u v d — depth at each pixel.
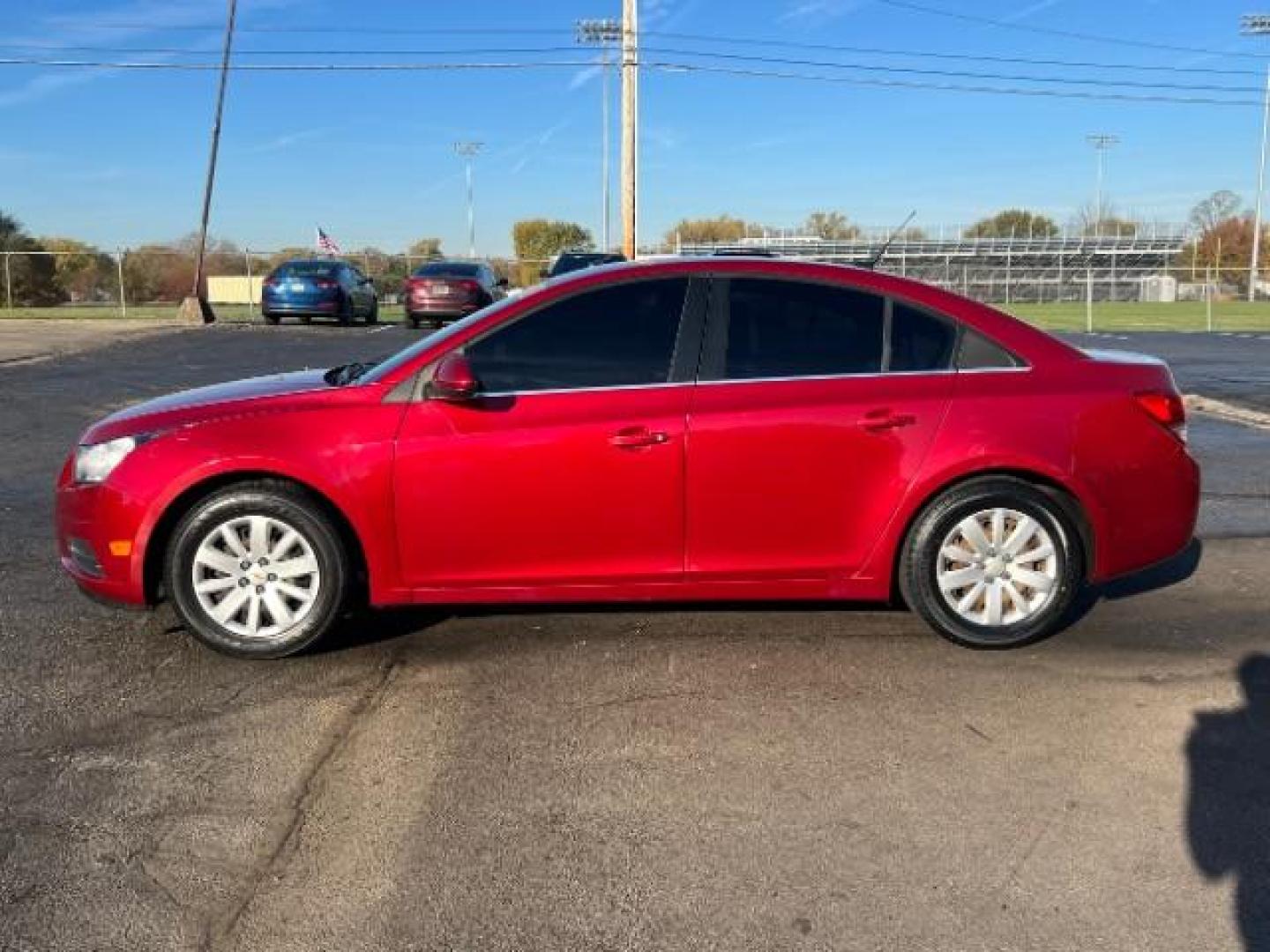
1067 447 4.38
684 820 3.16
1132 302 54.94
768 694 4.05
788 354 4.41
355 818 3.16
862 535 4.39
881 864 2.94
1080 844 3.04
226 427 4.23
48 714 3.84
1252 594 5.27
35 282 34.09
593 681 4.16
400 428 4.23
